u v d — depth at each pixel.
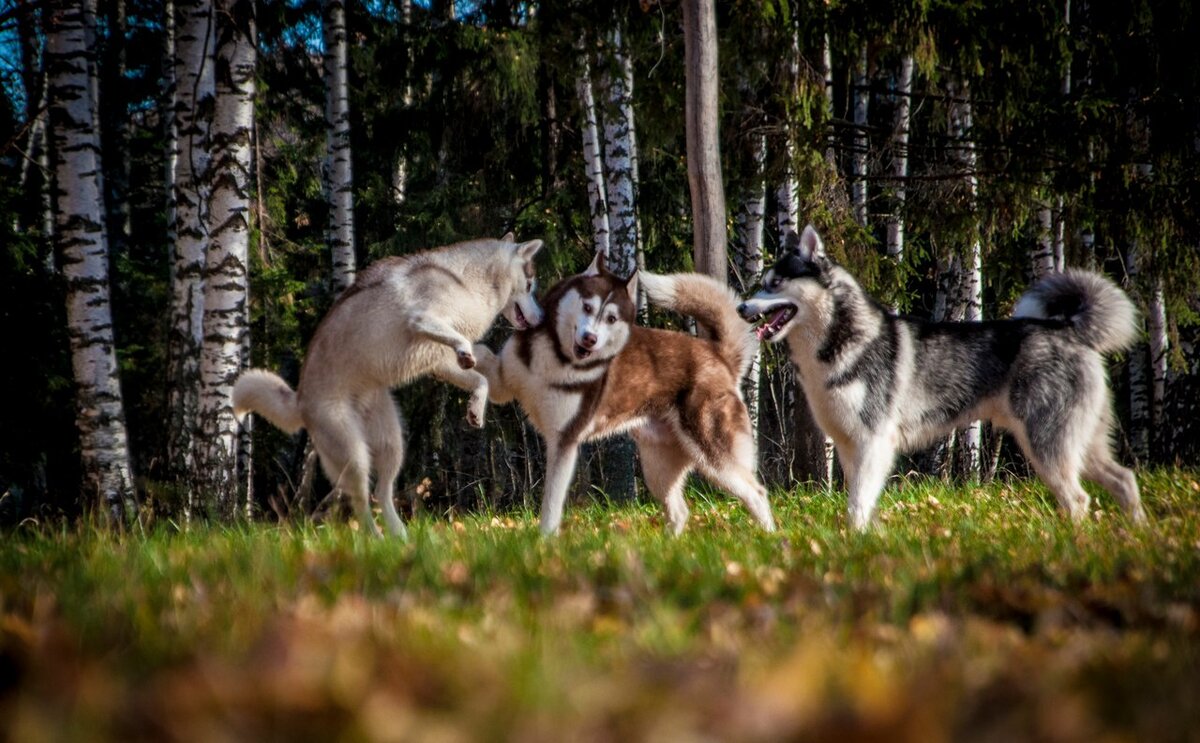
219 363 8.18
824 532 5.10
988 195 11.19
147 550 3.81
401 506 8.02
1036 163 10.75
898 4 10.07
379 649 2.06
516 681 1.84
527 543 4.25
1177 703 1.88
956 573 3.66
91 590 2.96
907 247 12.91
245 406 5.88
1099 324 6.69
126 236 18.66
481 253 5.97
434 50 12.66
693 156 8.29
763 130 10.69
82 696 1.69
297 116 15.99
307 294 18.09
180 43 8.94
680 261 14.18
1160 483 8.23
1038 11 10.36
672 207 13.84
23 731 1.52
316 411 5.63
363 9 14.85
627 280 6.39
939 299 15.37
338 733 1.55
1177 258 10.99
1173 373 11.80
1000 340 6.65
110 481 8.93
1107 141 10.55
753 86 11.00
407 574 3.35
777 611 2.88
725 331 6.70
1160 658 2.29
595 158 12.57
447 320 5.75
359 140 15.42
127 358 15.87
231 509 8.05
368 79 15.34
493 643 2.24
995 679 1.99
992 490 8.65
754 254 12.53
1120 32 11.43
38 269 12.94
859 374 6.32
